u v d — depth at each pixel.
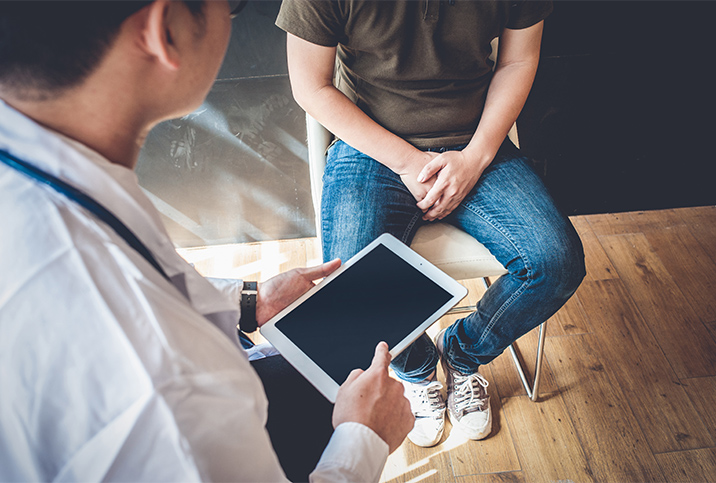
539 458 1.36
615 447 1.37
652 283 1.71
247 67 1.46
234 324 0.63
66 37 0.40
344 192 1.16
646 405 1.44
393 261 0.99
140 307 0.40
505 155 1.21
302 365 0.87
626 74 1.56
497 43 1.24
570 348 1.57
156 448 0.38
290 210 1.84
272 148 1.65
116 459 0.38
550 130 1.70
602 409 1.44
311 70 1.10
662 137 1.71
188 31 0.47
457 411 1.39
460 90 1.17
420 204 1.13
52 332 0.38
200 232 1.89
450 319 1.66
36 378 0.38
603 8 1.42
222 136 1.61
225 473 0.43
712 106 1.62
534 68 1.18
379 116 1.19
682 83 1.57
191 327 0.44
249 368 0.49
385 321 0.91
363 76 1.14
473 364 1.34
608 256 1.79
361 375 0.74
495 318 1.16
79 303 0.39
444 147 1.20
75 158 0.43
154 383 0.38
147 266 0.45
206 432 0.41
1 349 0.38
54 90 0.42
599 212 1.92
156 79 0.47
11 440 0.39
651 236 1.84
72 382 0.38
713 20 1.43
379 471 0.66
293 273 0.96
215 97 1.52
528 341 1.60
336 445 0.65
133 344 0.39
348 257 1.09
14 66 0.40
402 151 1.13
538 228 1.08
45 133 0.42
